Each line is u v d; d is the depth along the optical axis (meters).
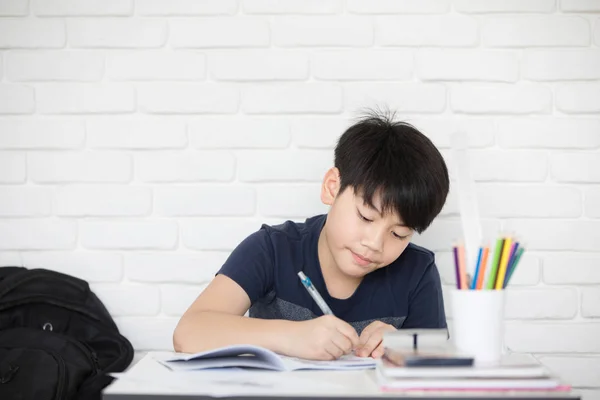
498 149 2.09
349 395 0.96
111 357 1.96
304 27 2.07
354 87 2.08
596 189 2.09
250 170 2.08
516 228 2.09
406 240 1.50
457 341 1.11
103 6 2.08
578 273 2.10
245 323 1.38
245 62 2.08
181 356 1.28
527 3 2.08
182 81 2.09
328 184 1.60
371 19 2.07
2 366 1.77
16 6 2.09
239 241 2.09
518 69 2.08
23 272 2.01
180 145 2.09
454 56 2.08
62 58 2.09
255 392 0.98
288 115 2.08
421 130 2.08
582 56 2.08
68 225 2.10
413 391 0.97
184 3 2.08
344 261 1.50
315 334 1.28
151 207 2.10
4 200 2.10
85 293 2.04
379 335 1.38
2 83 2.10
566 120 2.09
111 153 2.09
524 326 2.10
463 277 1.12
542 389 0.98
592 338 2.10
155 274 2.10
